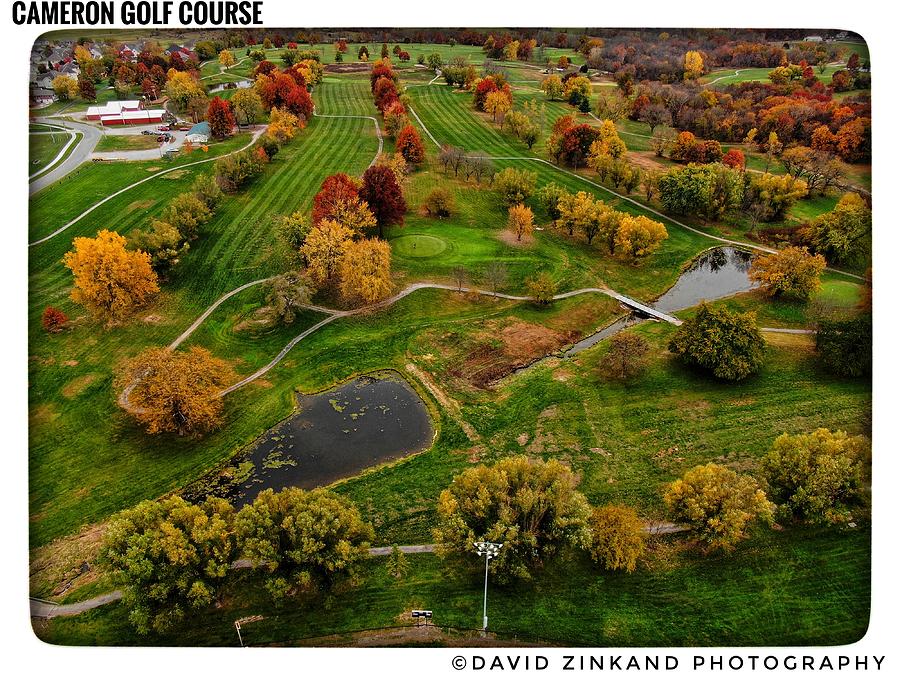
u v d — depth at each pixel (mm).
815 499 52938
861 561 51500
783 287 88375
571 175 131250
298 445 65938
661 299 93500
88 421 67250
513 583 50188
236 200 114250
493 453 64688
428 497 59344
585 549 52469
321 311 86500
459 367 77500
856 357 72000
